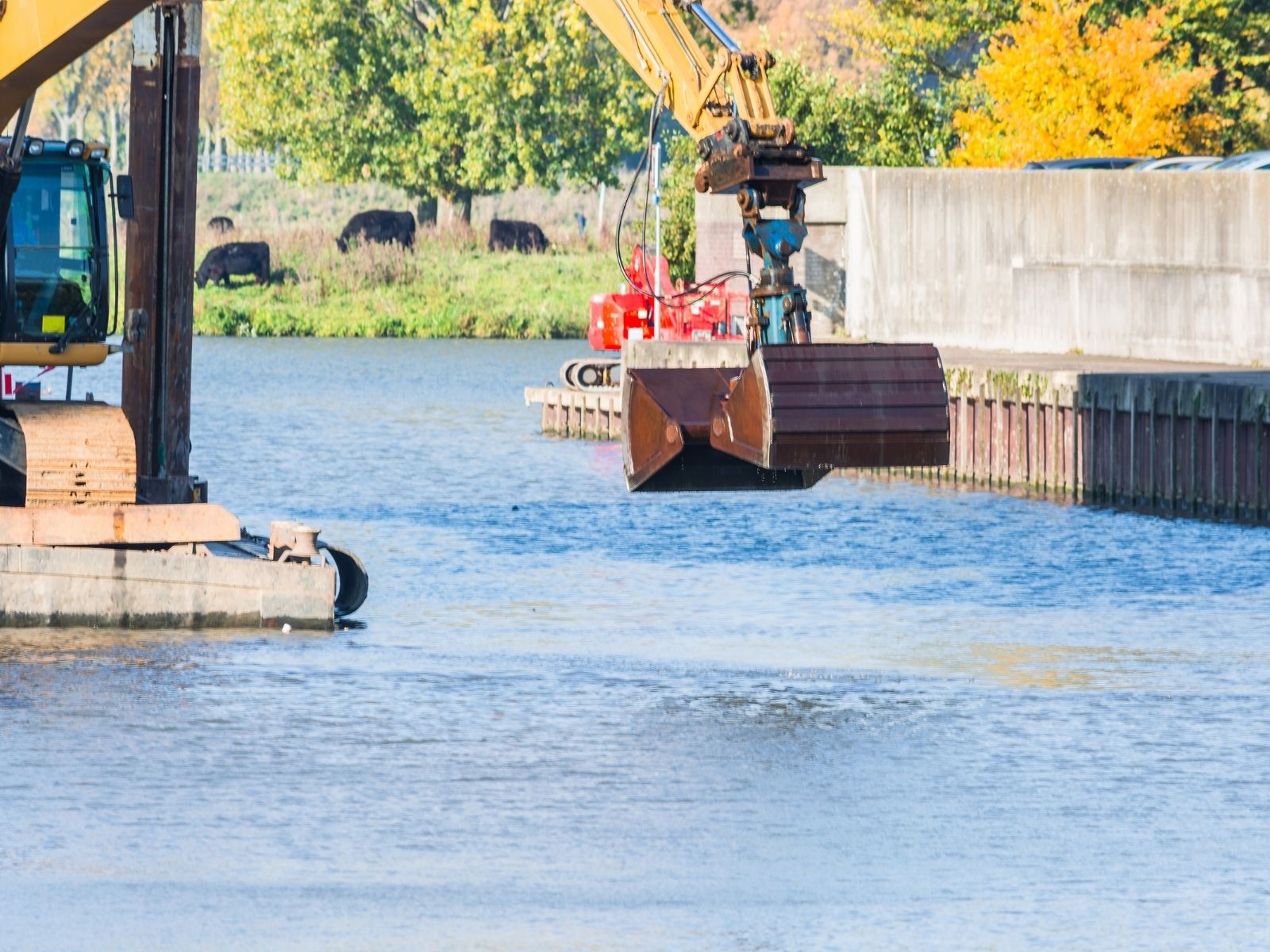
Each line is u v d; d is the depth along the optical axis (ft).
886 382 218.59
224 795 213.87
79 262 319.27
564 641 316.60
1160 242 572.51
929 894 181.16
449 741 241.35
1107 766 232.53
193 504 301.63
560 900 177.68
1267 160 594.65
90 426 307.78
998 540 441.68
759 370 217.56
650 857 191.93
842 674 290.56
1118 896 181.06
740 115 233.96
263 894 178.50
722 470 235.20
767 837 199.72
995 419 539.29
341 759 230.68
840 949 165.27
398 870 186.60
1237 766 233.35
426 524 468.75
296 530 313.73
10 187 299.38
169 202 338.13
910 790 219.82
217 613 303.27
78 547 299.17
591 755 235.20
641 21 242.99
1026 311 622.95
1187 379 477.36
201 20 337.93
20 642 290.97
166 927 168.76
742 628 333.21
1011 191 626.23
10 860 188.65
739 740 244.22
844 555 423.64
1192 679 288.30
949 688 280.51
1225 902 179.63
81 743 235.81
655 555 422.00
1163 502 482.28
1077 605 359.05
